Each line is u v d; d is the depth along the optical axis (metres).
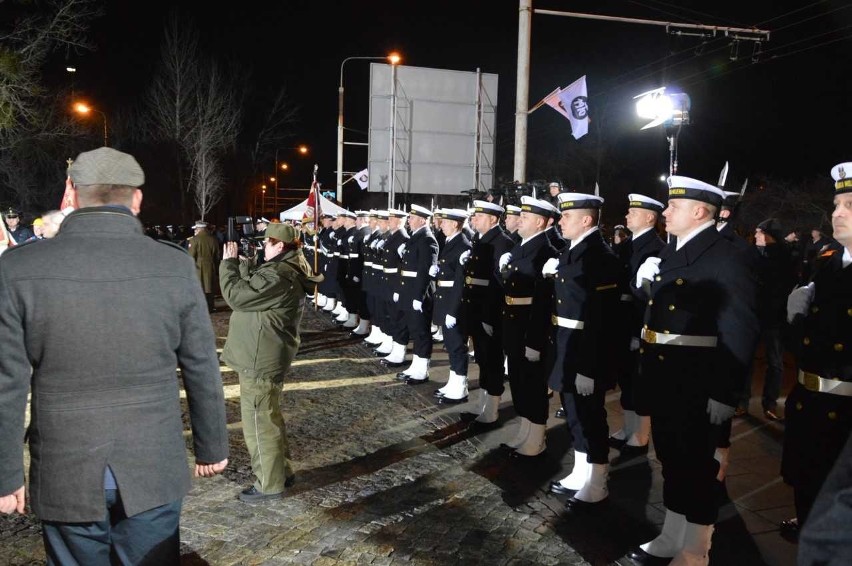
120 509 2.36
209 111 27.36
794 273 6.48
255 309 4.52
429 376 8.54
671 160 5.30
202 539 4.04
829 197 19.38
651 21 11.57
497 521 4.38
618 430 6.30
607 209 31.11
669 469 3.73
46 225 5.63
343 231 13.43
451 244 7.42
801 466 3.10
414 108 16.08
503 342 5.63
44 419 2.27
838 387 2.97
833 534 1.39
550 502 4.70
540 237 5.60
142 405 2.35
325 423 6.45
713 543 4.12
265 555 3.85
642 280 4.12
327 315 13.98
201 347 2.52
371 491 4.83
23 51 13.21
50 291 2.24
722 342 3.48
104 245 2.37
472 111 16.34
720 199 3.67
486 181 16.52
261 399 4.59
